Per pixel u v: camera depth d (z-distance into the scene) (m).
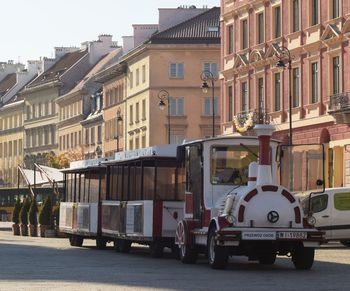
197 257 36.75
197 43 122.12
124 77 135.00
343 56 70.31
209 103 122.88
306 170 33.81
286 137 78.25
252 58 85.06
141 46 124.12
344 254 42.91
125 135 134.38
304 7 76.06
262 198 31.19
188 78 122.81
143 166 41.91
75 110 160.75
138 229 41.97
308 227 31.33
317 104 73.62
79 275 29.19
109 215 47.56
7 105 194.38
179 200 40.75
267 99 82.38
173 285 25.45
